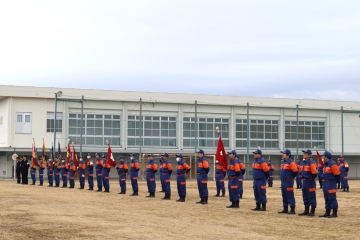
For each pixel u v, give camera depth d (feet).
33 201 89.81
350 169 279.69
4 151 224.74
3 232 54.80
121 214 72.43
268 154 260.42
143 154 218.59
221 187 111.75
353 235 56.18
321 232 58.13
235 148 259.80
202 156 93.30
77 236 52.70
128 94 244.63
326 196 72.90
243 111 262.47
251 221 67.21
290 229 60.18
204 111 256.93
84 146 238.48
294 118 270.46
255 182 80.94
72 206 82.28
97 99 239.71
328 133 274.57
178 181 96.78
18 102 229.66
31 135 230.68
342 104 276.41
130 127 246.27
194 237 53.01
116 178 232.32
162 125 250.78
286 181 76.69
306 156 74.84
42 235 53.21
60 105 235.20
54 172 152.46
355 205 92.17
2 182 182.19
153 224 62.39
